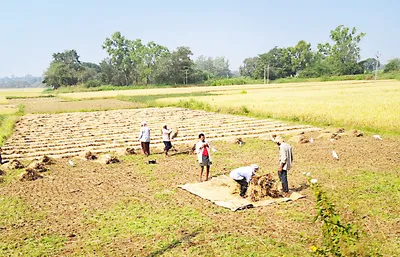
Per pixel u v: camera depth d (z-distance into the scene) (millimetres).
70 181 13875
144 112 40188
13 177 14664
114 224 9516
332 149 18391
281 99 42312
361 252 6922
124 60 126438
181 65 120625
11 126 29500
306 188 11992
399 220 9180
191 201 11102
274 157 17078
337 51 121875
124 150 19453
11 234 9102
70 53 151500
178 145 20938
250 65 155875
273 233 8680
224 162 16250
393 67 111875
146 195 11867
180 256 7719
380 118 24438
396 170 13883
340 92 50688
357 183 12273
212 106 39688
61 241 8617
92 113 41031
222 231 8883
